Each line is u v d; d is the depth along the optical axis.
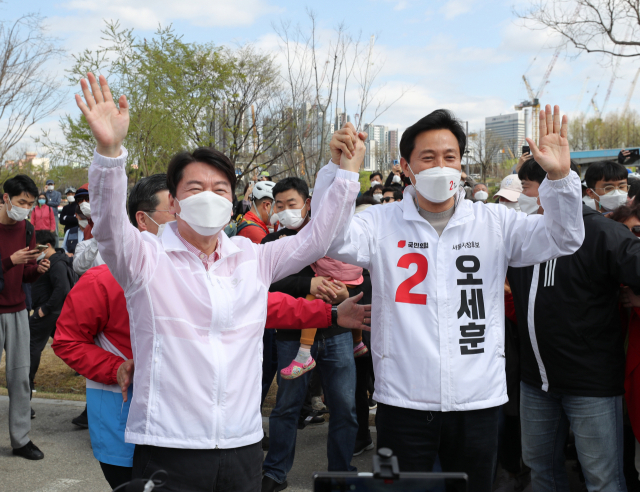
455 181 2.25
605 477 2.73
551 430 2.94
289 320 2.39
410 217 2.34
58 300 5.08
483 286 2.31
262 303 2.04
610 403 2.72
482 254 2.32
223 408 1.86
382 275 2.36
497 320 2.33
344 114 9.48
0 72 11.30
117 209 1.73
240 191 16.59
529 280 2.87
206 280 1.92
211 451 1.84
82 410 5.16
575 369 2.72
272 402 5.26
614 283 2.73
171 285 1.89
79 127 11.84
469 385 2.22
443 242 2.31
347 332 3.58
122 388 2.11
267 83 14.86
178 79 12.05
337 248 2.23
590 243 2.68
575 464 4.03
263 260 2.12
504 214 2.40
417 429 2.25
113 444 2.19
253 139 14.99
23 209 4.15
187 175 1.93
